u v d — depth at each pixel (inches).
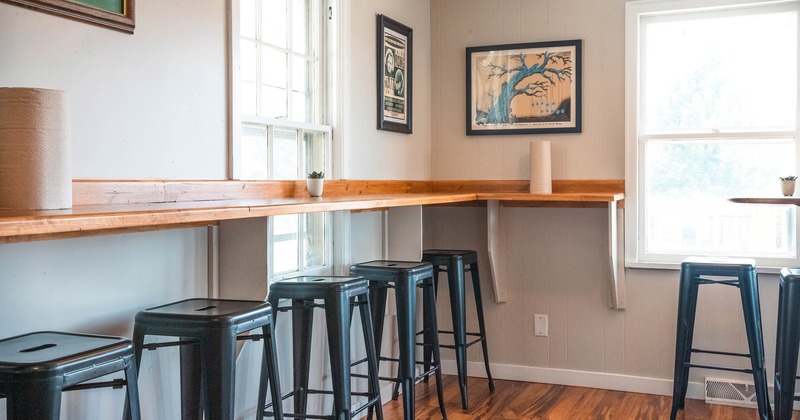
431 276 134.4
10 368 61.0
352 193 143.9
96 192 85.4
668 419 142.8
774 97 154.9
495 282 171.8
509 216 173.8
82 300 85.5
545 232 170.9
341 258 140.3
